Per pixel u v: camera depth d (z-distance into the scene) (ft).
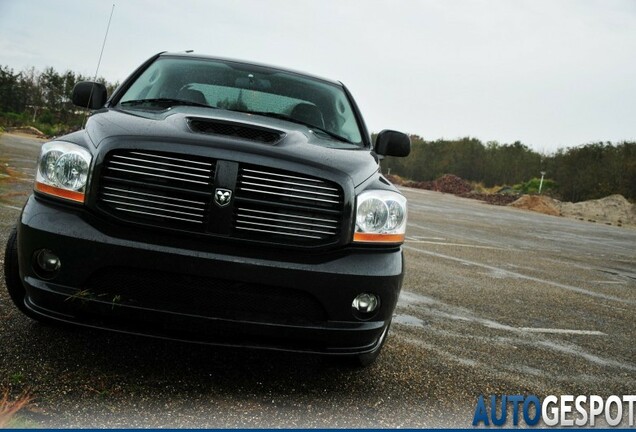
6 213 22.50
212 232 9.07
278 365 10.85
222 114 11.75
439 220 53.93
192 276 8.95
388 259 9.86
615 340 16.49
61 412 7.84
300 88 14.11
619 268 35.94
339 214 9.51
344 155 10.59
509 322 16.87
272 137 10.18
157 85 13.20
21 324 10.94
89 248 8.87
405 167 193.26
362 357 10.71
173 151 9.16
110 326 9.14
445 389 10.88
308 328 9.25
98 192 9.12
